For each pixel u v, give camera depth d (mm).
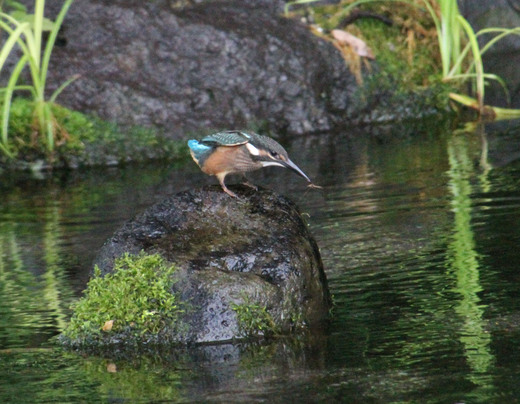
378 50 18203
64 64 16641
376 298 8094
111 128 16172
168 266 7453
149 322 7254
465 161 13836
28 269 9836
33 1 17281
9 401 6176
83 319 7398
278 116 17266
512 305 7594
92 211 12547
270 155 7758
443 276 8578
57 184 14703
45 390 6359
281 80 17234
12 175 15477
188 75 16953
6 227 11883
